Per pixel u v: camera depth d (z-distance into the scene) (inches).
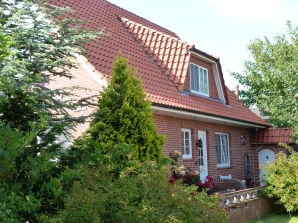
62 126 308.7
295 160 607.2
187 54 694.5
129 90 384.2
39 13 400.2
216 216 249.8
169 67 691.4
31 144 276.7
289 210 568.4
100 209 218.1
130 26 757.3
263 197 590.2
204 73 773.9
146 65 658.8
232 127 849.5
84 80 532.4
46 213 237.5
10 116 293.3
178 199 240.7
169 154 604.7
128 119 374.9
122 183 242.5
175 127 633.0
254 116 914.1
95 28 639.1
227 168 807.7
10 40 243.3
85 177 242.5
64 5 631.2
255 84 1259.8
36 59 385.7
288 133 914.7
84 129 495.8
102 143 363.9
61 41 400.8
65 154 287.3
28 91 321.7
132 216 231.1
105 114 378.3
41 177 255.3
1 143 215.5
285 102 754.2
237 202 506.3
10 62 312.2
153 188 243.8
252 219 542.0
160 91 601.9
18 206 221.0
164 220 235.1
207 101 745.0
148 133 378.6
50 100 382.9
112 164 275.4
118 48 635.5
